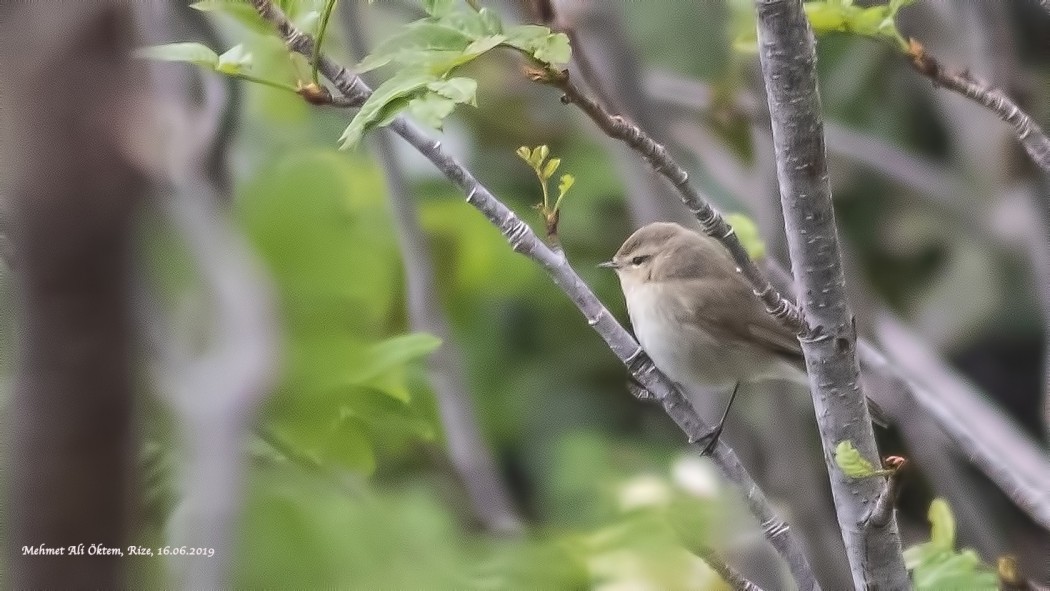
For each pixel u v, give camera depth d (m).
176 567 5.76
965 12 9.33
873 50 14.27
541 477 13.47
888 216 14.84
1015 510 13.48
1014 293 14.04
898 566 6.25
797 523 10.02
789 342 10.27
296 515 7.00
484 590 7.65
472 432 9.59
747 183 12.33
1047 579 11.82
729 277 10.66
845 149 13.02
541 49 5.25
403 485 9.37
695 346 10.52
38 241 4.98
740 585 7.11
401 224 10.01
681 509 8.88
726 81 11.21
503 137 14.18
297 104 10.76
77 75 5.07
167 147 5.72
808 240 6.14
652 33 13.73
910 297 14.80
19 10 5.05
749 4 9.12
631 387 7.75
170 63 7.34
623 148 11.39
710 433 7.24
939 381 11.51
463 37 5.41
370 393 7.50
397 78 5.30
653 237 10.93
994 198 11.88
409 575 7.30
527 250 6.79
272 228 6.93
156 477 6.55
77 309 5.02
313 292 6.91
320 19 5.65
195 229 5.69
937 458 10.02
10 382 5.14
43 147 4.99
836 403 6.29
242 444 5.73
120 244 5.11
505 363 13.89
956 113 12.49
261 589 6.83
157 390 5.53
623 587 8.23
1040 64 10.92
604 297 14.53
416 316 9.95
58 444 5.02
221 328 5.76
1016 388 14.95
